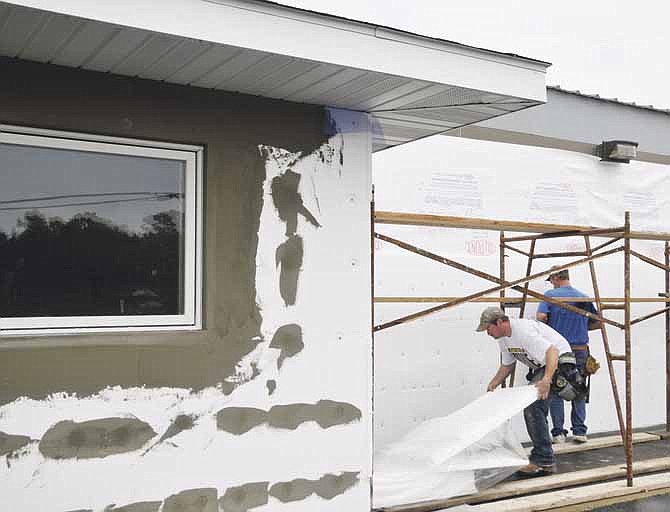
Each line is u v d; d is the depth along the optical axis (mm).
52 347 3715
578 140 8719
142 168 4078
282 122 4457
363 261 4703
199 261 4188
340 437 4555
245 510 4215
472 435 5738
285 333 4395
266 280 4348
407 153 7457
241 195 4289
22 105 3695
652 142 9398
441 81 4137
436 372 7582
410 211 7453
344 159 4676
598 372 8875
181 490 4023
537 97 4539
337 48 3789
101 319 3914
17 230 3742
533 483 6133
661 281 9484
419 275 7508
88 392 3791
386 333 7305
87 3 3148
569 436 8086
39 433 3672
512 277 8188
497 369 7992
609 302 8172
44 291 3785
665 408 9477
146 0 3273
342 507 4551
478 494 5758
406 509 5383
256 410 4277
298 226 4477
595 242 8867
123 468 3871
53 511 3693
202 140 4176
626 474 6645
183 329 4125
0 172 3717
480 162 7926
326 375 4523
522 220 8219
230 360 4203
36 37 3428
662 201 9508
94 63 3770
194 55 3656
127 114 3963
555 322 7832
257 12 3545
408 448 5762
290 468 4375
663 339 9516
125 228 4016
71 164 3891
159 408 3979
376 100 4523
